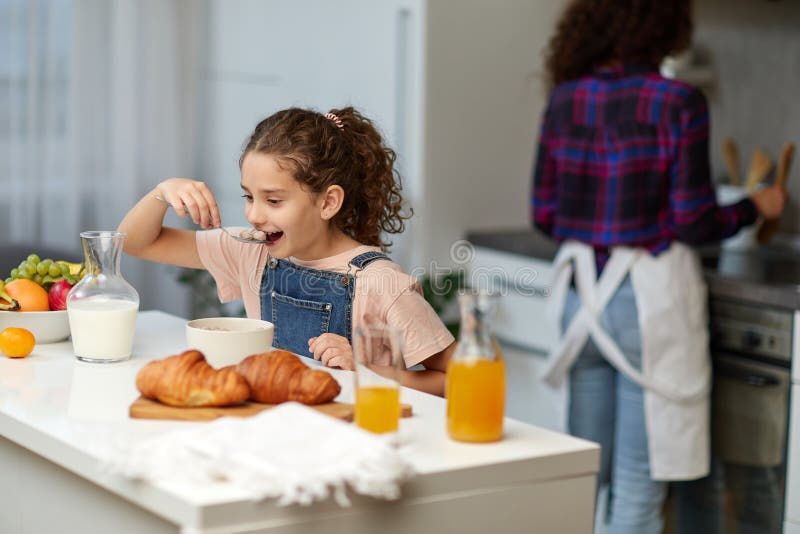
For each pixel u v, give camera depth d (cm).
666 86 246
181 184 184
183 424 129
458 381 126
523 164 357
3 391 143
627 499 264
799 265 283
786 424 247
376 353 124
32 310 176
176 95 387
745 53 334
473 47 339
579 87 259
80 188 373
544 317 312
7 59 359
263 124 175
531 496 124
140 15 377
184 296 395
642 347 254
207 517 102
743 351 258
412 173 336
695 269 256
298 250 176
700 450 256
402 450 122
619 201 253
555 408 311
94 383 149
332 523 111
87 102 371
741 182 339
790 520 247
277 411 118
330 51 354
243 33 383
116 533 130
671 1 250
